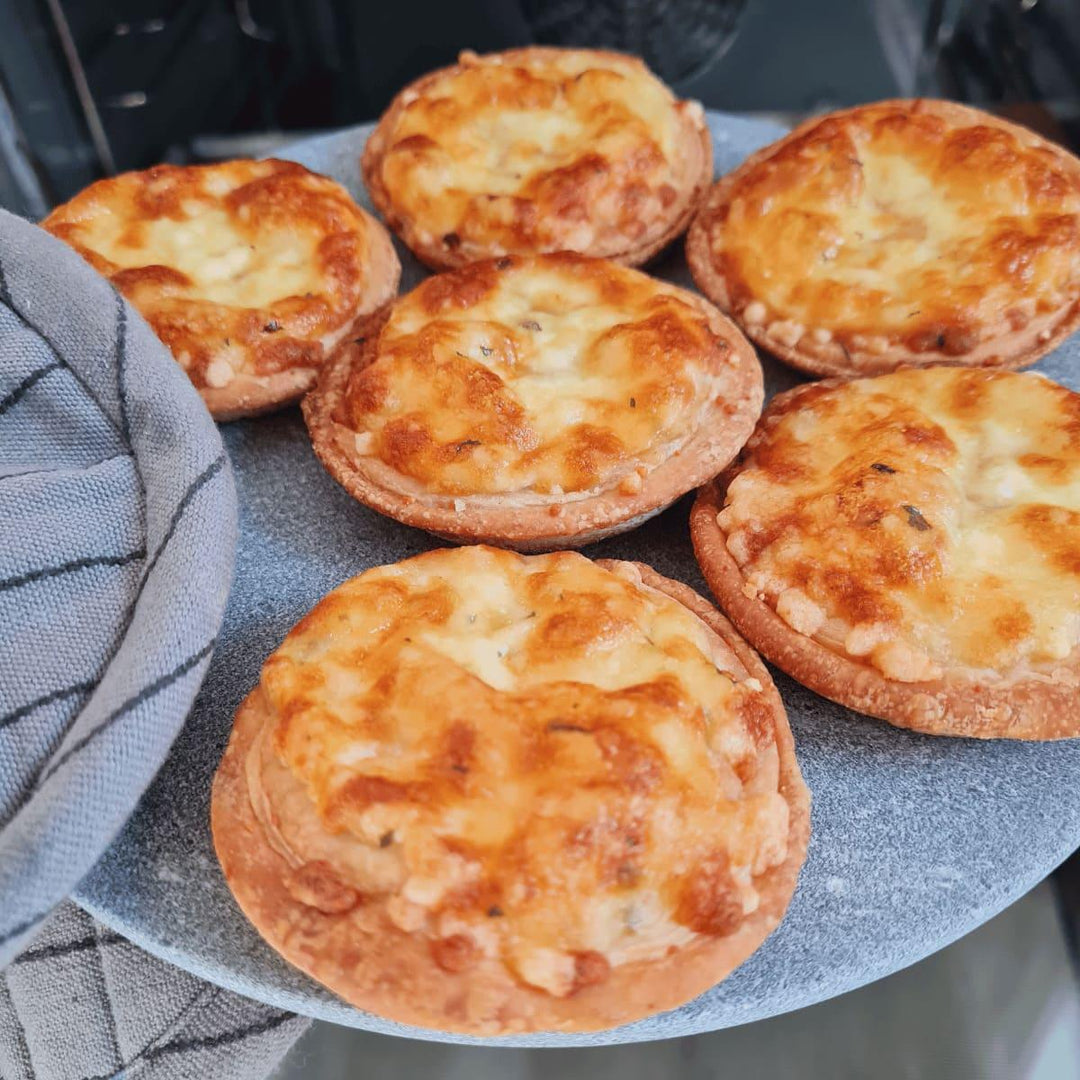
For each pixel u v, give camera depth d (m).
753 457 0.25
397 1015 0.18
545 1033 0.18
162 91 0.46
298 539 0.25
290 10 0.47
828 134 0.28
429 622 0.21
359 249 0.27
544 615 0.21
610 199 0.28
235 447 0.27
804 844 0.20
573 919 0.18
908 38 0.51
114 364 0.21
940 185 0.27
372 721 0.20
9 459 0.21
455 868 0.18
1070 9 0.41
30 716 0.19
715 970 0.18
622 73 0.30
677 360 0.24
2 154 0.41
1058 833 0.21
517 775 0.19
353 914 0.19
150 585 0.20
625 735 0.19
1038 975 0.26
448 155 0.29
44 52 0.41
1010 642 0.21
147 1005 0.22
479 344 0.24
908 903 0.20
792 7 0.52
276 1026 0.23
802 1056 0.25
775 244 0.27
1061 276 0.26
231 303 0.26
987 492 0.23
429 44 0.47
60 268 0.22
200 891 0.20
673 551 0.25
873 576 0.22
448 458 0.23
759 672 0.21
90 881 0.20
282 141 0.48
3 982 0.23
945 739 0.22
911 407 0.24
